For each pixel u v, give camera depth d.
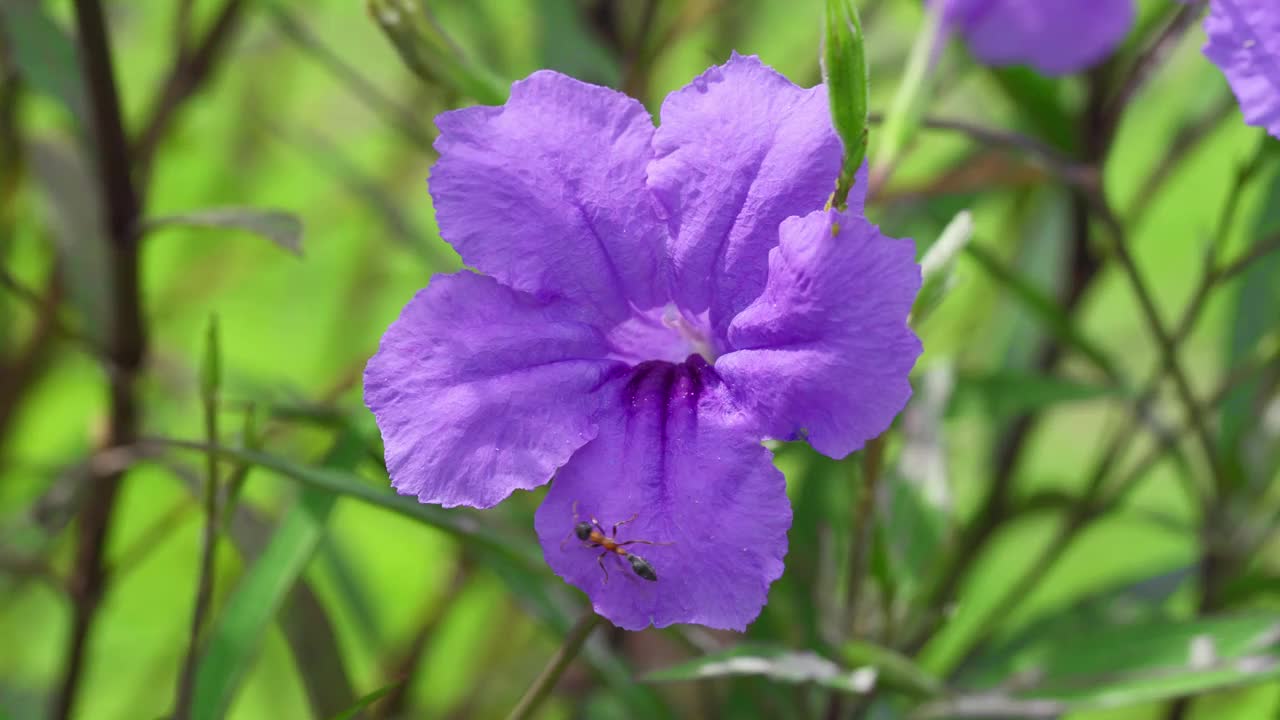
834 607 0.41
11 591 0.51
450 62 0.38
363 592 0.46
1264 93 0.36
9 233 0.49
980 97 0.52
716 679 0.44
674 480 0.34
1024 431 0.46
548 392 0.34
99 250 0.43
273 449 0.49
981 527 0.46
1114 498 0.44
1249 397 0.45
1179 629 0.39
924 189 0.44
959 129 0.42
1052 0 0.40
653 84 0.46
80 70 0.42
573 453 0.34
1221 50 0.36
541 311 0.35
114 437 0.43
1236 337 0.45
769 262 0.34
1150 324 0.42
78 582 0.43
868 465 0.38
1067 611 0.44
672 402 0.35
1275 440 0.44
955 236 0.36
